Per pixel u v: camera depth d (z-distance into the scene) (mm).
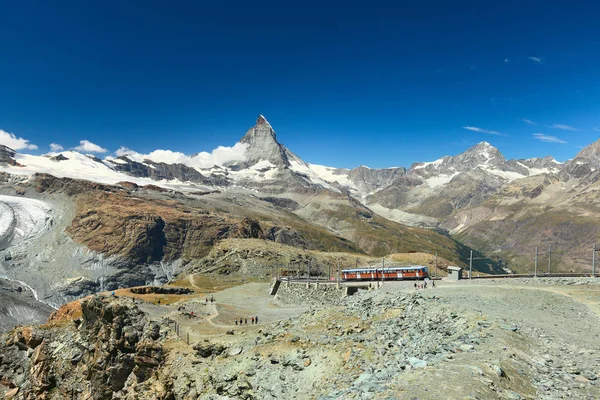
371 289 104062
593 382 28922
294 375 50375
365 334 54531
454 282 98188
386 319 58625
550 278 87188
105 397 78812
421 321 52125
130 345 80688
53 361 94188
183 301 139250
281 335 64188
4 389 96125
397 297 69250
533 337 40844
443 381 27781
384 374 34906
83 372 87500
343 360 48469
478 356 33531
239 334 77125
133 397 72562
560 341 39469
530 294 66312
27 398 91438
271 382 51281
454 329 45312
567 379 29922
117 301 89938
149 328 82625
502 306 59719
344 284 117312
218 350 67438
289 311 119250
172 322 91750
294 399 45875
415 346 44094
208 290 198000
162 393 66125
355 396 30344
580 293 65375
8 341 103062
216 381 58281
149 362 75500
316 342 56531
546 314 53156
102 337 84188
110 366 79750
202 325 98062
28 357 100062
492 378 28312
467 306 55625
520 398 25969
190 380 63312
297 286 133500
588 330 43812
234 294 159375
